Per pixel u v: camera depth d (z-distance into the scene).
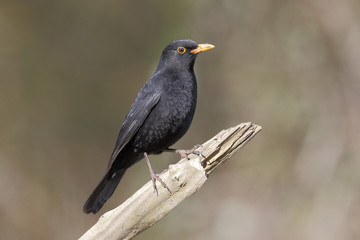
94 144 18.47
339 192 14.12
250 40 16.50
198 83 17.03
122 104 18.86
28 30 18.77
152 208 7.41
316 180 14.60
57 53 18.98
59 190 17.08
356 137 14.73
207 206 15.66
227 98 16.86
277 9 16.12
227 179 16.03
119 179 9.71
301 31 15.91
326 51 15.77
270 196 15.20
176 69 9.29
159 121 9.09
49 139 17.89
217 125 16.81
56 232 16.31
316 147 14.97
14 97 17.94
